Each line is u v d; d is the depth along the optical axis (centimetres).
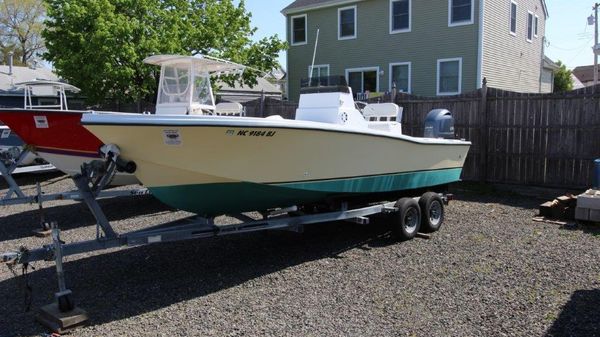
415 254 580
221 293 468
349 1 2152
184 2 1816
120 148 449
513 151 984
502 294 453
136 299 455
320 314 416
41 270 537
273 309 428
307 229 712
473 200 912
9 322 408
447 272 514
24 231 721
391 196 698
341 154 567
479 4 1839
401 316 410
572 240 628
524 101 962
